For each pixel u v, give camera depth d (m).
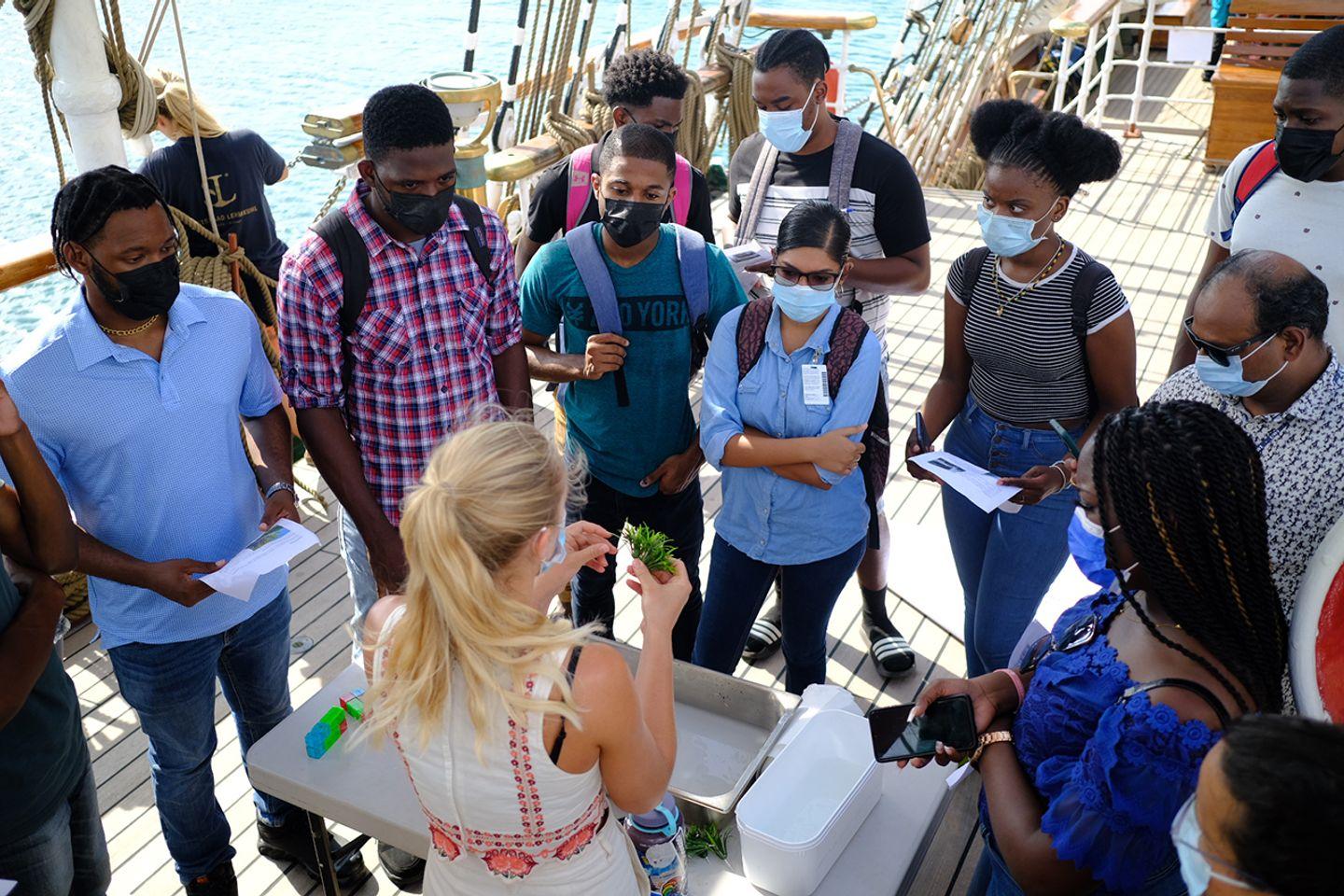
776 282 2.66
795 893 2.01
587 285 2.96
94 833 2.32
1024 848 1.59
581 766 1.51
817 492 2.79
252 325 2.55
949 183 8.20
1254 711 1.50
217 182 4.32
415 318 2.66
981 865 2.00
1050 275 2.67
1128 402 2.73
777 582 3.60
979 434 2.96
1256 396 2.18
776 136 3.33
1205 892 1.13
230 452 2.47
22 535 2.11
